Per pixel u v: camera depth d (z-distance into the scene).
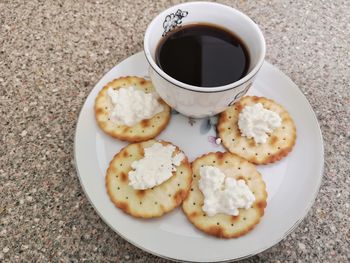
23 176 0.19
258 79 0.21
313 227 0.17
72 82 0.22
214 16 0.19
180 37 0.19
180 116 0.19
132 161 0.18
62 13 0.25
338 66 0.23
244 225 0.16
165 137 0.19
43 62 0.22
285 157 0.18
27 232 0.17
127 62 0.21
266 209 0.17
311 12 0.25
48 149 0.19
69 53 0.23
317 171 0.18
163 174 0.17
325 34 0.24
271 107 0.20
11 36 0.24
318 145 0.18
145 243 0.15
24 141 0.20
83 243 0.17
